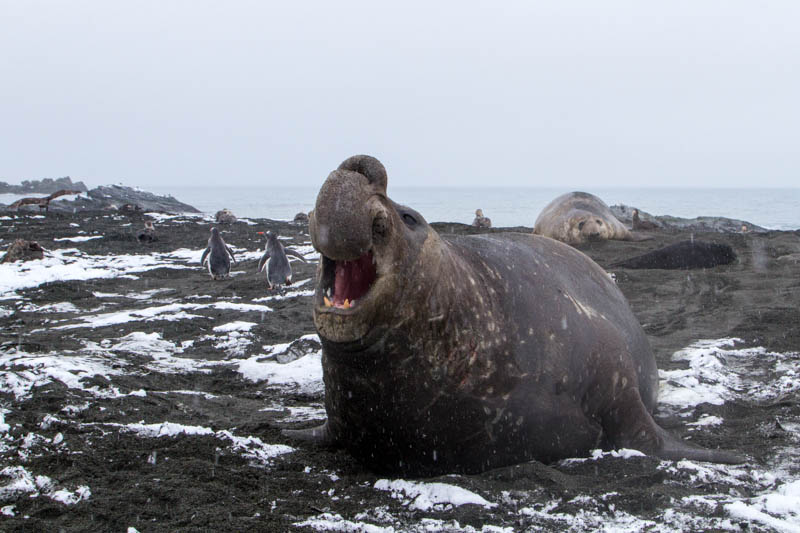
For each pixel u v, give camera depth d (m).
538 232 21.72
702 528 3.86
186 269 17.77
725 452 5.12
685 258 15.79
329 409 4.73
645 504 4.18
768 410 6.37
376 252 3.89
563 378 4.80
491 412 4.43
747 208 89.50
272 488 4.48
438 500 4.22
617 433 5.16
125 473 4.65
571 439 4.90
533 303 4.88
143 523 3.92
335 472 4.80
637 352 5.85
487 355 4.41
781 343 8.82
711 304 11.68
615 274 14.74
